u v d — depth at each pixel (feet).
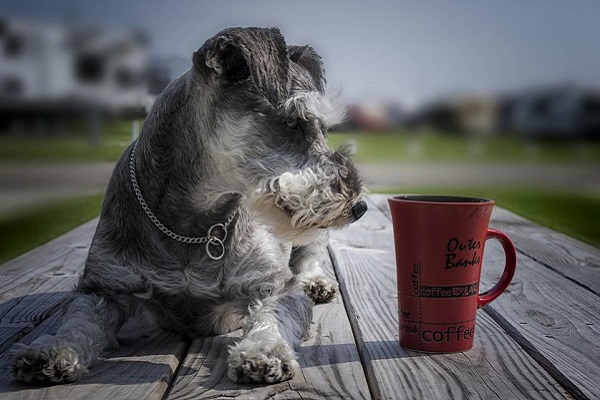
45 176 13.34
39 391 1.73
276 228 2.37
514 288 2.67
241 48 2.28
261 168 2.33
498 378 1.76
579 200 9.61
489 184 12.46
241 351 1.85
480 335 2.14
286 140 2.38
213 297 2.32
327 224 2.36
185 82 2.35
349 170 2.43
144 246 2.27
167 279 2.27
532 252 3.34
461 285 1.95
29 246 5.46
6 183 11.85
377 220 4.32
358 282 2.83
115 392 1.71
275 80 2.36
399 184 10.97
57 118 28.78
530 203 8.92
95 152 20.66
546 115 29.81
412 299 1.97
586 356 1.92
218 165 2.31
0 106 28.71
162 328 2.45
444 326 1.95
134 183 2.31
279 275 2.41
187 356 2.07
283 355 1.84
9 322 2.31
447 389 1.68
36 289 2.70
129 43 23.50
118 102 22.65
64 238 3.79
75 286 2.43
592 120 28.78
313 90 2.46
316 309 2.62
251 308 2.28
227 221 2.33
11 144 26.21
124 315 2.34
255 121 2.34
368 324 2.27
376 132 31.42
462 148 30.66
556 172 17.03
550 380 1.74
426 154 26.08
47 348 1.83
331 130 2.58
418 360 1.90
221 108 2.32
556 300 2.51
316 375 1.83
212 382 1.79
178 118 2.29
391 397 1.63
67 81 27.91
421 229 1.93
